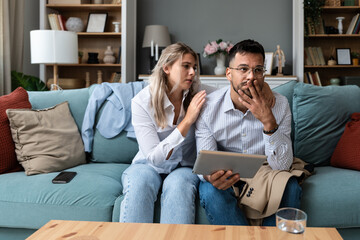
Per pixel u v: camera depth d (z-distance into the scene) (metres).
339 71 4.58
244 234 1.03
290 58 4.65
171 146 1.54
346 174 1.72
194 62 1.71
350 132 1.87
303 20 4.20
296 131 1.99
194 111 1.56
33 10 4.41
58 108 2.10
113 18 4.54
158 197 1.60
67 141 1.99
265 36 4.65
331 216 1.54
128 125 2.11
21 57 3.81
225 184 1.39
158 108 1.66
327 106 1.97
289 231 0.80
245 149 1.67
